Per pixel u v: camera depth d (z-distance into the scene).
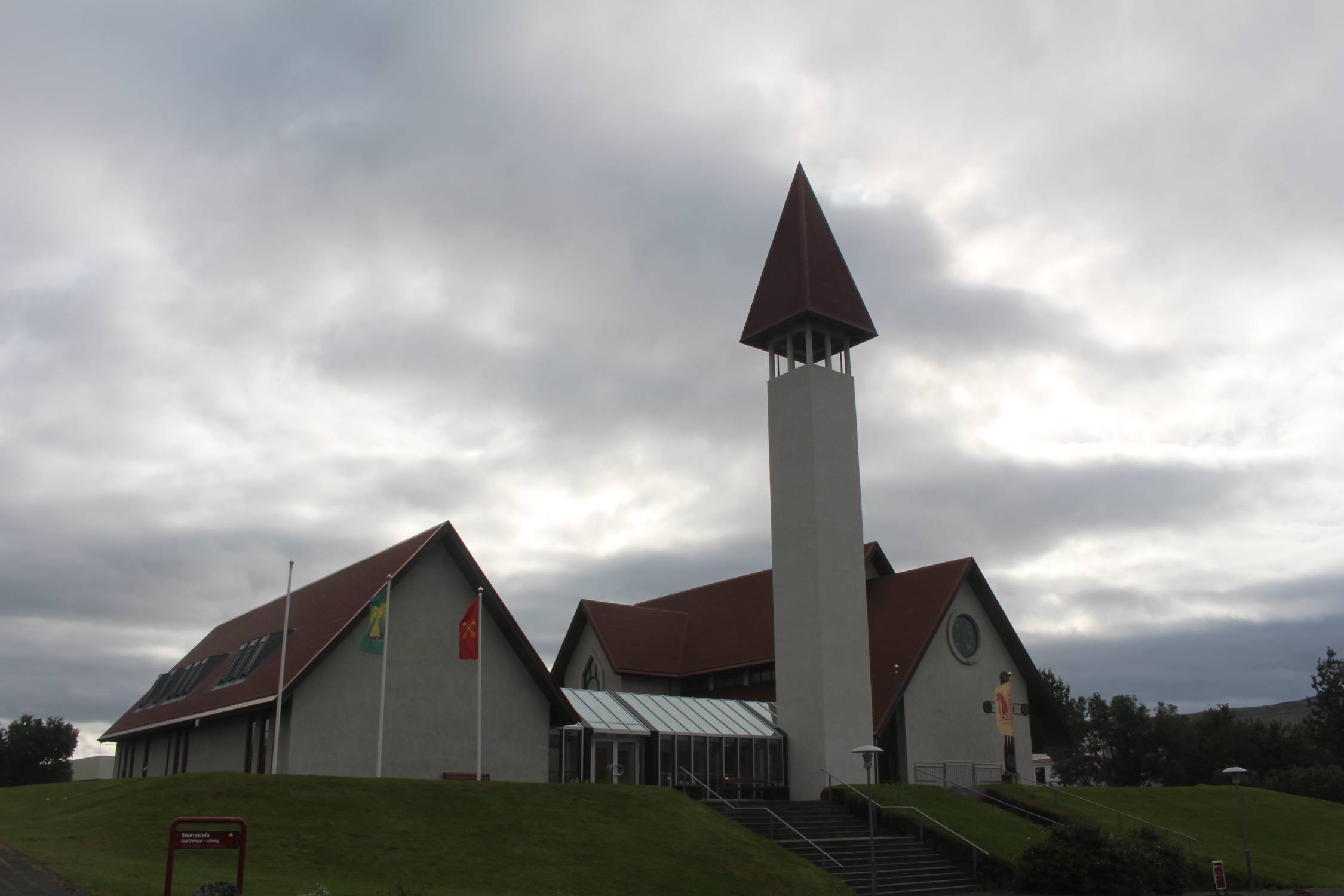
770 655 53.09
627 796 33.78
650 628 60.53
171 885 18.41
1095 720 87.38
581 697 44.59
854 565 47.19
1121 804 47.38
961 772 50.44
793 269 50.19
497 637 40.19
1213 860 39.34
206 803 27.02
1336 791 63.44
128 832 24.75
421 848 26.45
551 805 31.42
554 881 25.92
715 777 44.09
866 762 29.09
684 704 46.97
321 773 34.88
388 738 36.59
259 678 38.50
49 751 84.56
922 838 36.41
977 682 52.88
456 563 39.78
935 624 50.16
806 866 31.27
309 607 44.09
